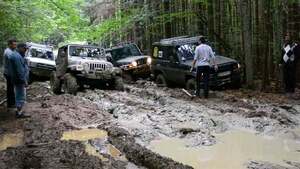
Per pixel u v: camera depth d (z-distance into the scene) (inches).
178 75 687.7
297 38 702.5
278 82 671.1
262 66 730.2
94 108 495.5
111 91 668.7
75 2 1050.7
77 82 668.1
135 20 983.6
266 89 645.3
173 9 949.2
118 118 440.1
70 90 643.5
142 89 690.2
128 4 1005.2
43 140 356.8
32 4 990.4
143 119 426.6
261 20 728.3
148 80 844.0
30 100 597.3
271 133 373.7
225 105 499.5
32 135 375.9
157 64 749.3
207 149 331.9
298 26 703.7
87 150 324.8
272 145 339.0
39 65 917.2
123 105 506.6
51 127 400.2
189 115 439.2
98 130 390.6
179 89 684.7
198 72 571.8
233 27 823.7
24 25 1155.3
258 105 493.4
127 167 283.9
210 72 628.1
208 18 816.9
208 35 829.2
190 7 864.9
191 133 371.9
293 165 287.4
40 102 566.6
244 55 706.8
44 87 797.2
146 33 1055.0
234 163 295.7
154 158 287.7
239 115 434.3
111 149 327.3
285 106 478.0
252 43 754.8
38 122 425.4
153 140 357.4
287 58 589.9
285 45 595.5
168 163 280.1
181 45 701.3
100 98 589.6
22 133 392.5
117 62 876.0
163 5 943.7
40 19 1082.1
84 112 467.5
